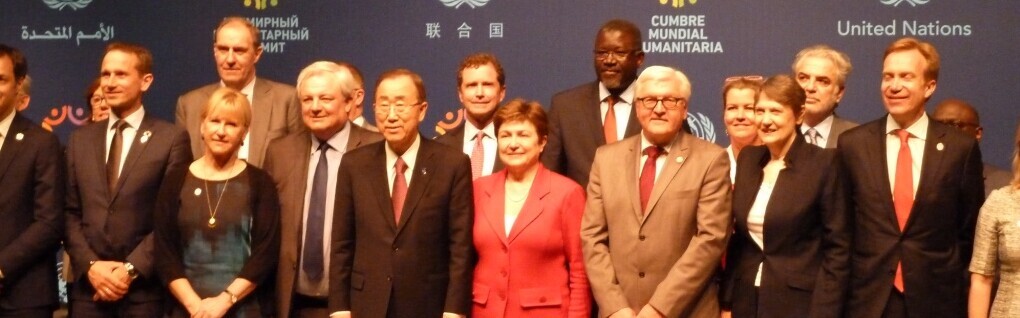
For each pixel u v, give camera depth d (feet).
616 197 13.01
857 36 17.49
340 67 14.28
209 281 13.38
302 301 13.88
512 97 18.34
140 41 19.33
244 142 15.46
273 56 18.98
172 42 19.24
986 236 12.32
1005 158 17.22
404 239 13.12
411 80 13.32
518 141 13.12
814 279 12.57
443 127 18.53
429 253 13.14
